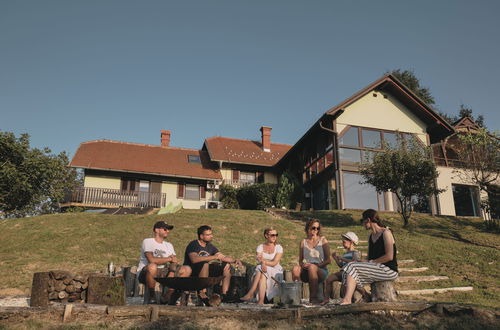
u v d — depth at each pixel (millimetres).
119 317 5047
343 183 20984
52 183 23047
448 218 19516
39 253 12164
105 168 25016
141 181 26516
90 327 4754
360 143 22141
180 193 27031
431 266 10695
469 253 11852
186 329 4715
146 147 30078
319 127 22453
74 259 11570
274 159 30234
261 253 6629
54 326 4785
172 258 6020
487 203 17156
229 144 31484
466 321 4809
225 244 12922
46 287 5699
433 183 17094
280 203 22922
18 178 20125
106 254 12164
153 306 5086
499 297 8234
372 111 23000
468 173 22281
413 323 4816
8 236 14133
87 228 14875
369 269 5227
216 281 5301
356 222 16984
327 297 5668
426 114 23375
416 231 15828
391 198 21484
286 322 4938
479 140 16609
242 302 6430
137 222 15891
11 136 20969
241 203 26188
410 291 8523
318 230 6574
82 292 5840
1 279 9766
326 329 4715
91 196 24453
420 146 17875
